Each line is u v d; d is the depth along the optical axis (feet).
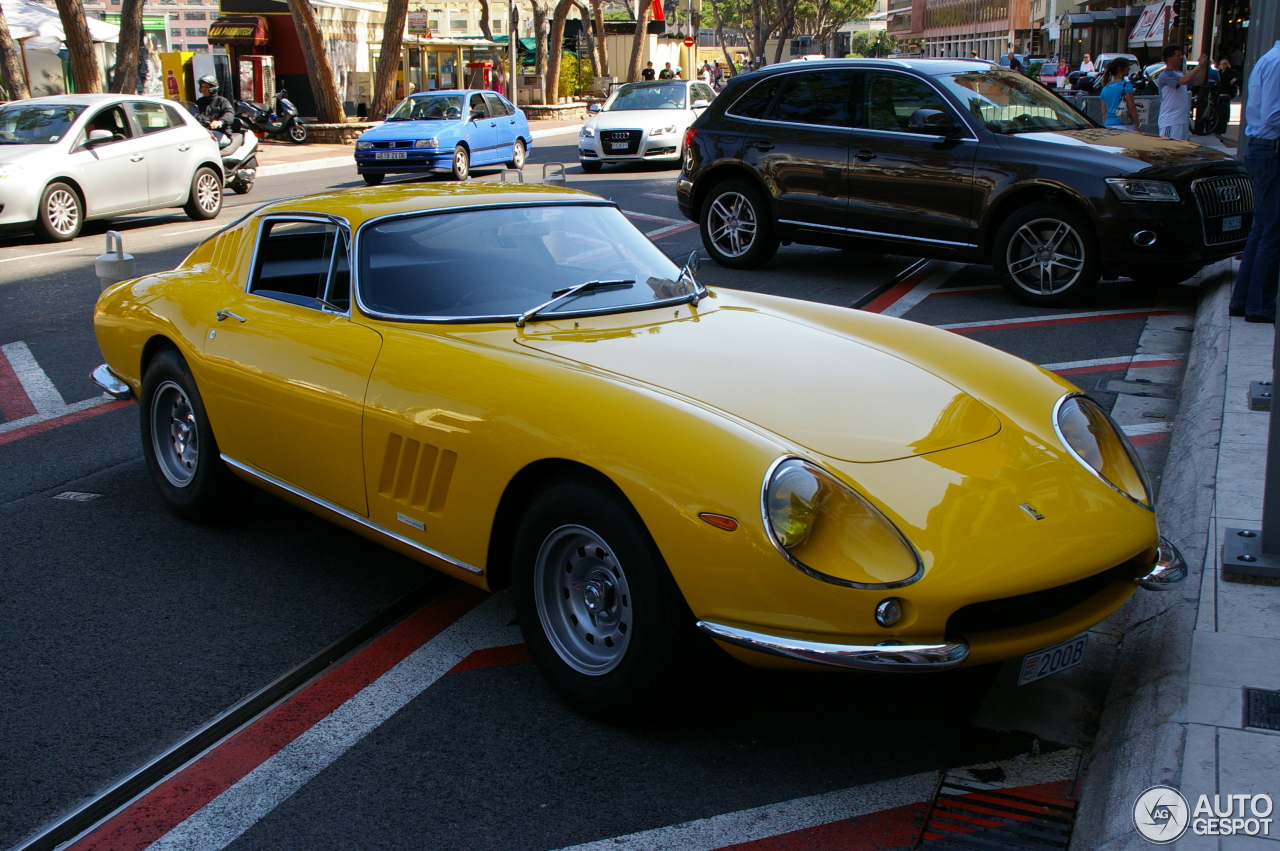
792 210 31.27
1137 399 19.38
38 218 40.65
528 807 8.76
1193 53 110.22
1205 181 25.68
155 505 15.69
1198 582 11.25
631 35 167.32
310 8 90.27
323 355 11.79
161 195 46.14
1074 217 26.20
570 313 11.68
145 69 94.94
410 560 13.73
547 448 9.34
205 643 11.59
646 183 58.13
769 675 10.75
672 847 8.27
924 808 8.71
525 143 71.97
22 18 87.86
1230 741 8.43
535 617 10.00
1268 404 16.38
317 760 9.48
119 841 8.44
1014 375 11.16
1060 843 8.27
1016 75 30.94
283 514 15.33
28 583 13.05
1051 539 8.77
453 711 10.22
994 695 10.39
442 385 10.46
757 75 32.48
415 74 124.16
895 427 9.62
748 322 12.12
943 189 28.27
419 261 12.15
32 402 21.06
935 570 8.23
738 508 8.34
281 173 72.13
